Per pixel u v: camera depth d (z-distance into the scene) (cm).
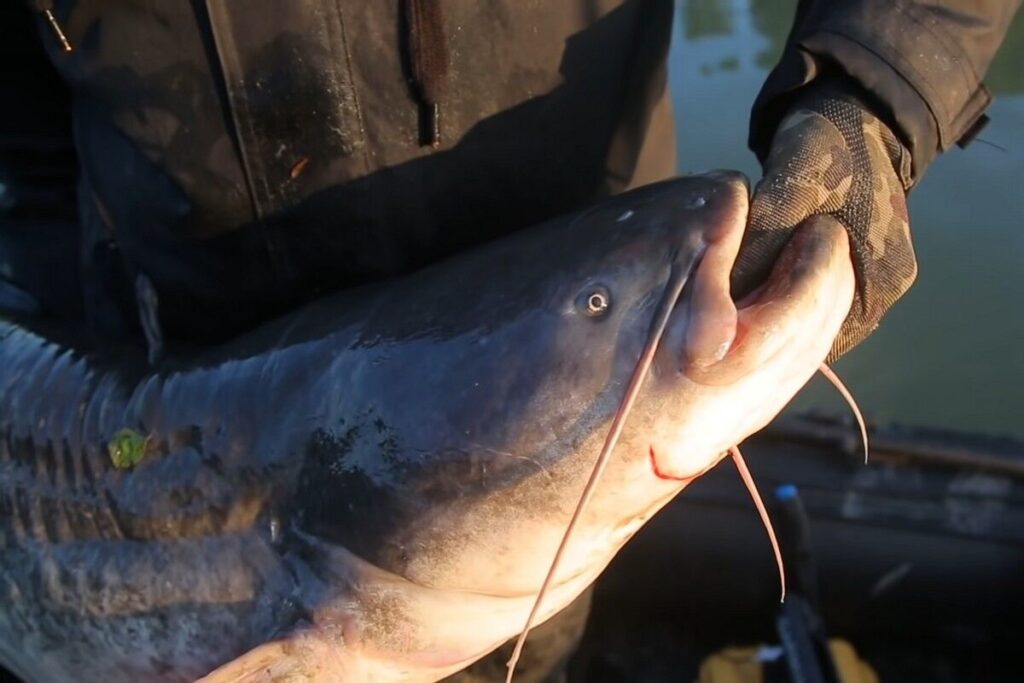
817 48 95
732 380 86
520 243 97
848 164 91
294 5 95
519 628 100
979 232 263
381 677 101
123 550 107
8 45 112
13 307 126
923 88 95
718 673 164
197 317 110
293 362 101
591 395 90
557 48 102
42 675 117
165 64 97
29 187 125
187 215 102
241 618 102
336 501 98
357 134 99
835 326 88
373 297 101
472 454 93
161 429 105
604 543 95
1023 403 225
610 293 90
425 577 96
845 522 159
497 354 93
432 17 96
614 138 111
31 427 113
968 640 161
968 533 156
